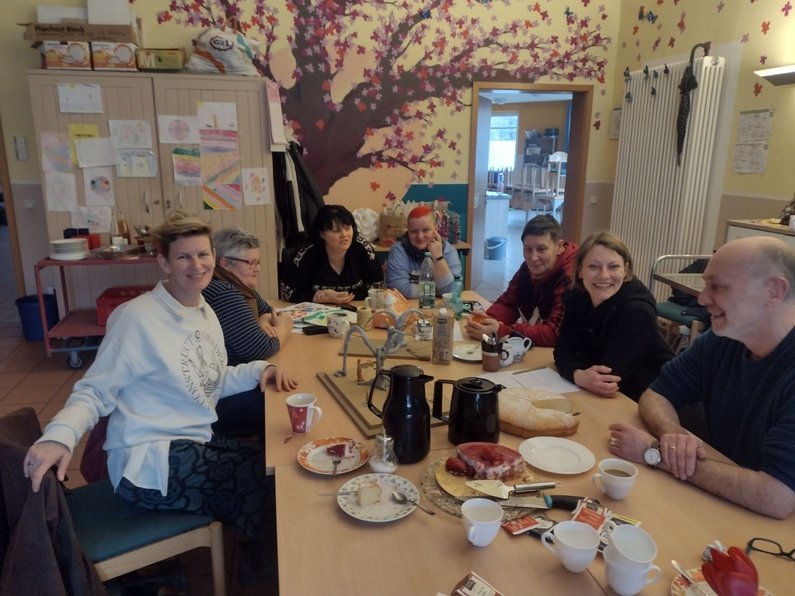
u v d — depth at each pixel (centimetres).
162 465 154
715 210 418
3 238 947
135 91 383
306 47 451
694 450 131
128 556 146
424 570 102
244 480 161
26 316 436
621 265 193
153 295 164
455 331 244
